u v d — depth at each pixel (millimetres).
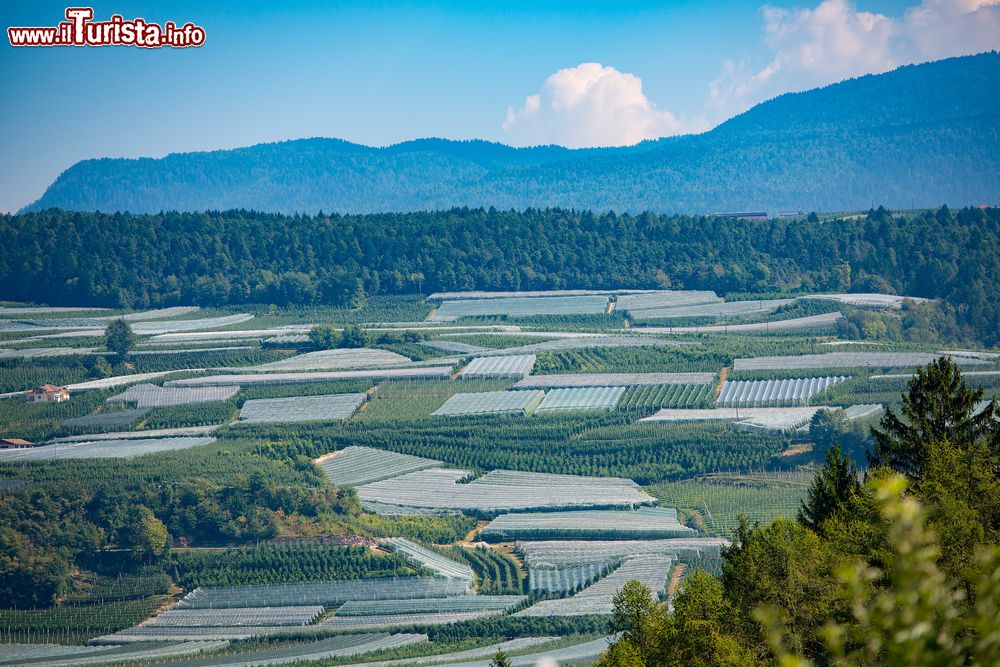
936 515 126125
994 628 50469
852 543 139125
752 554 150250
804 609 130500
